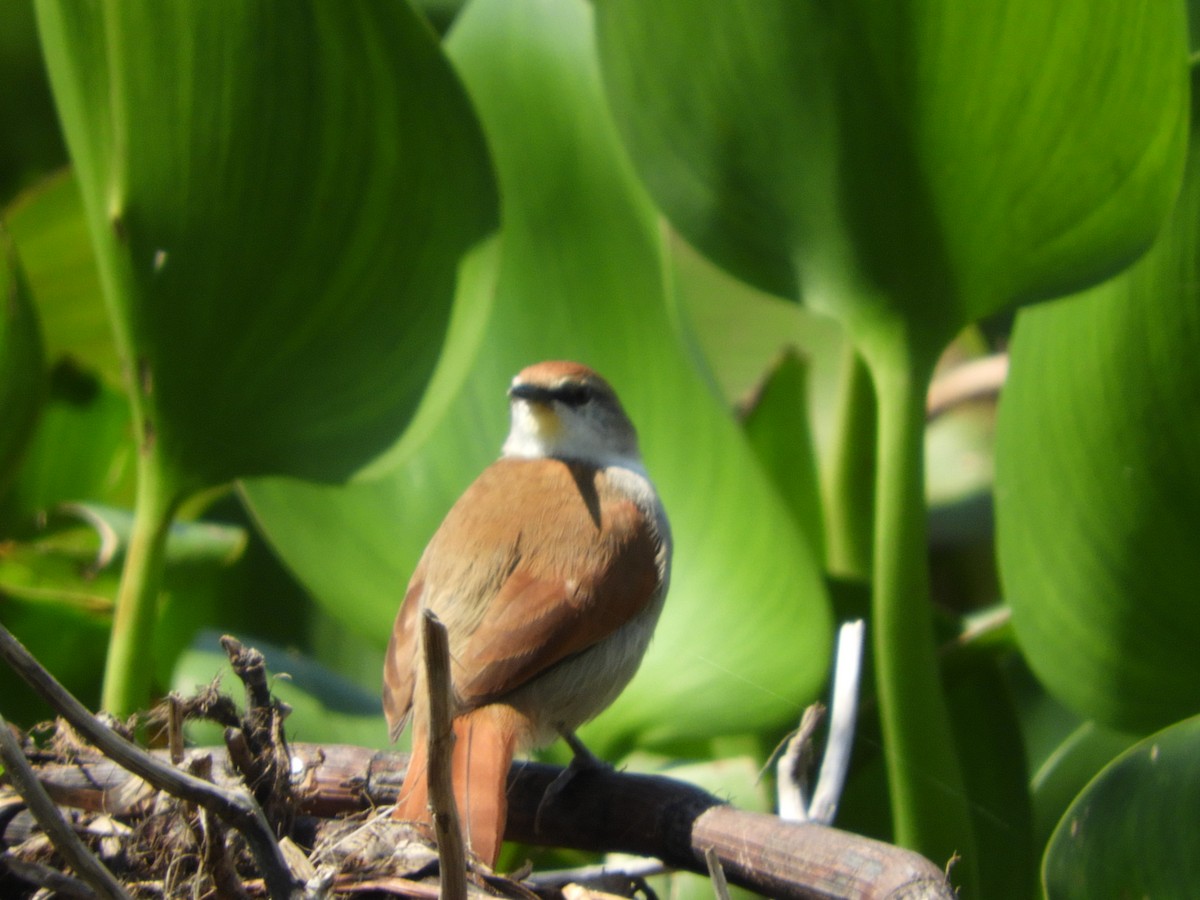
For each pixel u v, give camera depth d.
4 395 4.73
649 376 4.75
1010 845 4.74
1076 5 4.66
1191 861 4.65
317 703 4.77
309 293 4.70
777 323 4.96
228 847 4.62
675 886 4.74
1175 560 4.70
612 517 4.72
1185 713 4.71
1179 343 4.69
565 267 4.76
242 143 4.68
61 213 4.84
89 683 4.78
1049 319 4.71
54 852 4.63
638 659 4.71
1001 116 4.67
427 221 4.70
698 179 4.70
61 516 4.79
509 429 4.77
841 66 4.67
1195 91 4.69
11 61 4.92
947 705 4.75
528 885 4.63
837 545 4.81
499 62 4.76
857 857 4.62
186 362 4.70
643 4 4.68
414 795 4.65
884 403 4.70
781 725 4.73
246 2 4.67
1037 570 4.71
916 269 4.69
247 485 4.75
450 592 4.70
